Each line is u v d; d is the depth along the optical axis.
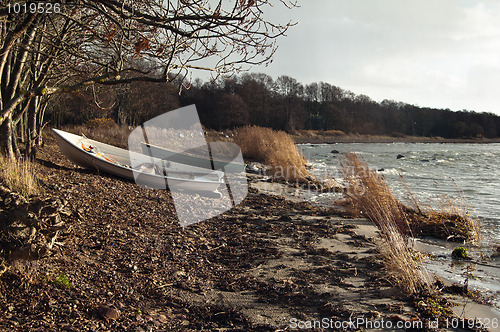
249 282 4.52
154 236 5.80
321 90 93.88
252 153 19.05
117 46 3.62
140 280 4.20
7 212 3.85
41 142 14.59
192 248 5.57
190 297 3.99
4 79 7.89
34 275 3.68
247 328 3.41
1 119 2.72
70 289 3.65
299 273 4.91
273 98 78.62
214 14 2.96
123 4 2.91
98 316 3.28
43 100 14.55
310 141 71.31
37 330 2.91
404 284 4.47
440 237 7.27
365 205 8.59
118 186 8.69
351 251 6.00
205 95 65.31
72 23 6.56
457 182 14.89
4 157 6.73
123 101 32.94
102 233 5.50
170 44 3.41
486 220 8.65
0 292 3.31
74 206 6.38
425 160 26.73
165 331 3.23
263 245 6.12
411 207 8.97
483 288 4.75
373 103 102.00
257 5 3.10
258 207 9.13
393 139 89.88
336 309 3.87
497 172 18.77
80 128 23.50
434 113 105.56
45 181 7.61
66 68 7.76
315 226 7.60
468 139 99.56
